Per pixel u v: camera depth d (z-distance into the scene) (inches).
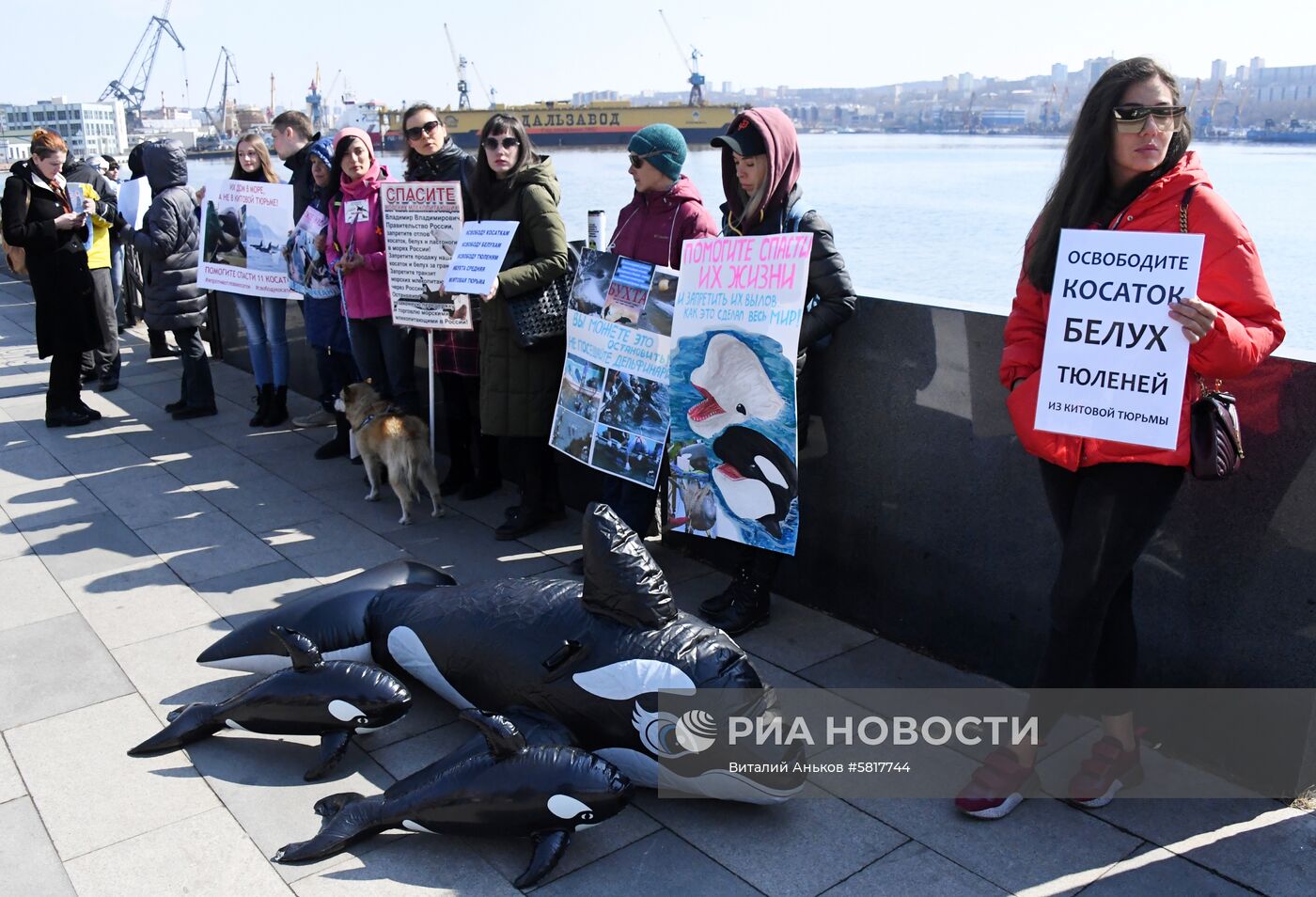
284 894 108.5
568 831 110.0
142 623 171.5
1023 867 111.9
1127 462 109.7
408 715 143.2
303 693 128.3
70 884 110.7
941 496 153.6
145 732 139.6
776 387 153.1
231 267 276.4
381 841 117.2
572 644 122.6
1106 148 107.3
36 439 281.9
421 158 222.4
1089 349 107.4
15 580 189.3
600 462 186.5
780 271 150.8
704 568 194.4
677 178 174.1
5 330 442.0
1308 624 118.3
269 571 193.0
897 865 112.6
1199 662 128.3
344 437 263.1
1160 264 103.2
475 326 223.0
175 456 265.4
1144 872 110.4
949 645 157.9
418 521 219.3
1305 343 133.1
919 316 149.9
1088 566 112.5
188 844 116.8
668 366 171.5
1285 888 107.4
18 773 130.8
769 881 110.6
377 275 233.0
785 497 156.6
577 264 185.5
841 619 173.2
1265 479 119.0
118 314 439.2
